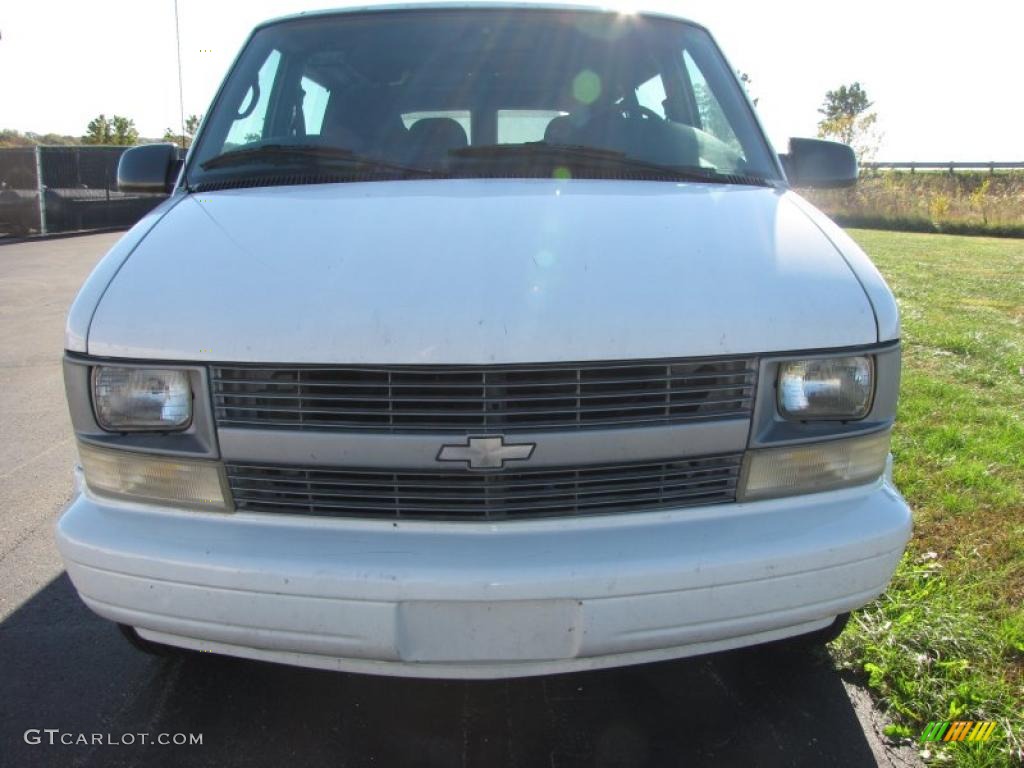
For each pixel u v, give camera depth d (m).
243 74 2.97
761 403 1.92
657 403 1.86
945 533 3.34
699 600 1.88
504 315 1.83
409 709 2.43
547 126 2.72
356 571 1.83
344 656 1.90
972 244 16.23
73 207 18.73
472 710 2.43
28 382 5.97
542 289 1.88
